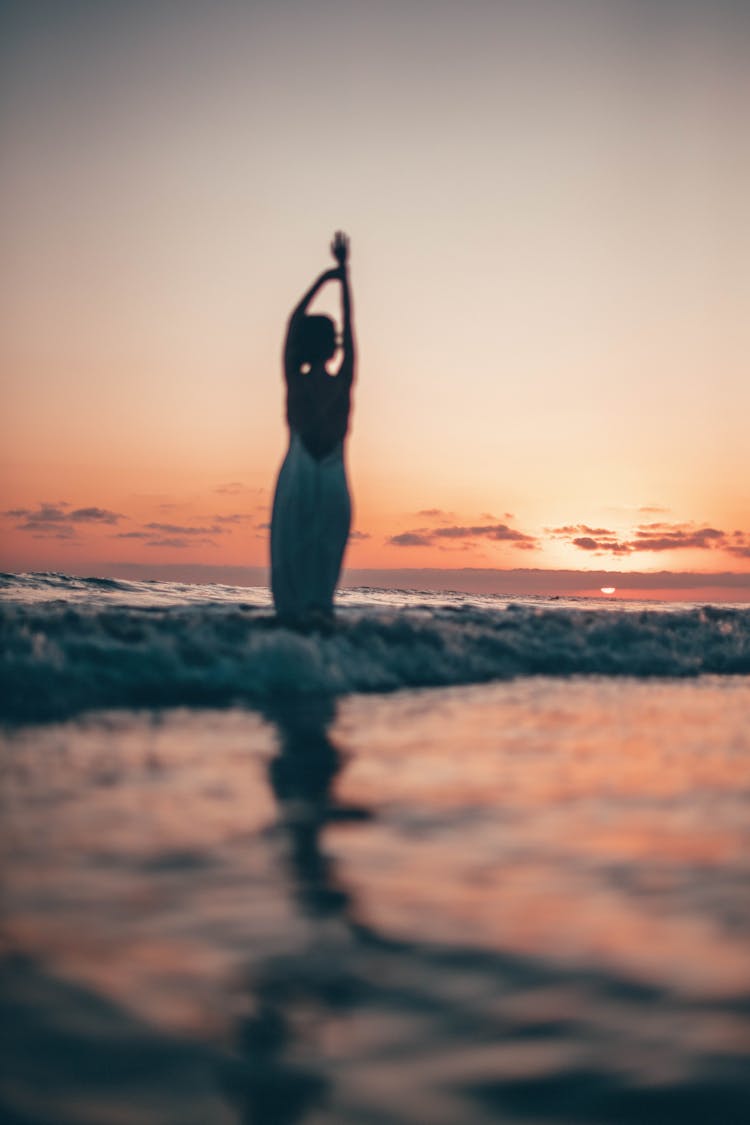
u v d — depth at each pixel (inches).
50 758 211.2
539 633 488.4
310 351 429.7
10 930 115.3
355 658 383.6
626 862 145.1
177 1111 80.5
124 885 131.2
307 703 311.4
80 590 775.1
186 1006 97.9
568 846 152.9
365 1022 95.1
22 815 164.1
